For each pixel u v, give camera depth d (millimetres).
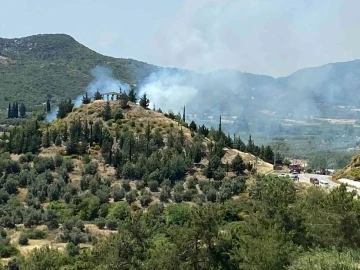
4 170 103062
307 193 53969
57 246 76188
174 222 72250
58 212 89875
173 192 96125
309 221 41031
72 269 51594
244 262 38250
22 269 51188
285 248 36438
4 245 74312
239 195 91500
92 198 92125
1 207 91688
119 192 95500
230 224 51562
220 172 102500
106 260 45969
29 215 87188
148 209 86750
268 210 42250
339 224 38594
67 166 104625
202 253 42875
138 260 45469
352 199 39969
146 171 101938
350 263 31281
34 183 98312
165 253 43500
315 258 32344
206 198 92750
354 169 92000
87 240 78438
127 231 47750
